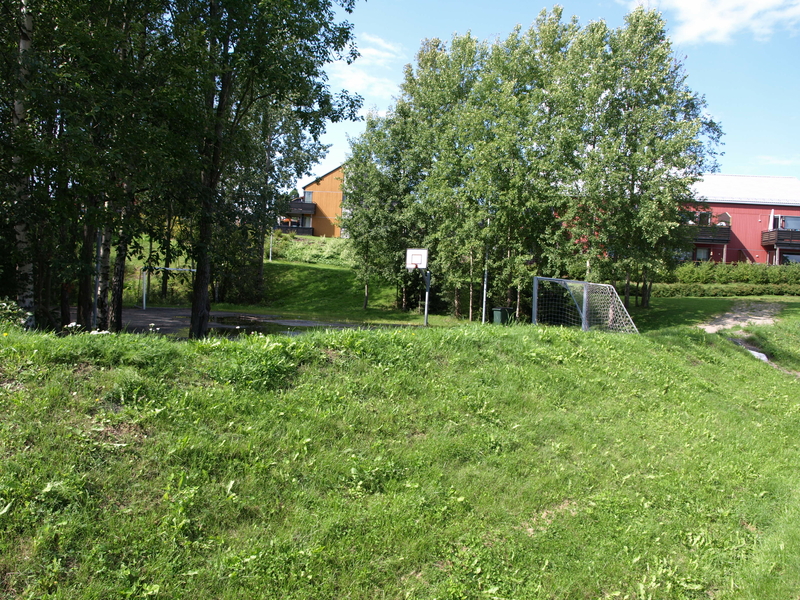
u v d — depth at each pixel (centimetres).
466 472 496
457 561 380
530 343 903
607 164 2209
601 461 581
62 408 428
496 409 646
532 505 468
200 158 1288
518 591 363
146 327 2041
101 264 1545
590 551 421
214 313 2881
